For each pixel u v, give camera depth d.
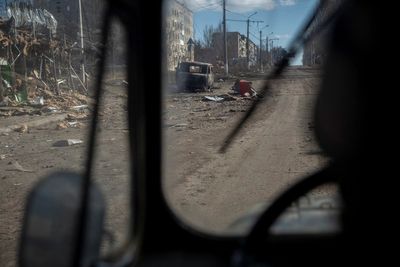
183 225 2.09
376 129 1.62
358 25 1.64
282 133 14.48
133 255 1.98
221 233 2.09
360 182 1.66
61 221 1.81
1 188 8.58
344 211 1.82
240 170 9.42
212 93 36.06
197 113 22.27
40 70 33.72
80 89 34.25
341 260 1.83
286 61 1.89
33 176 9.66
